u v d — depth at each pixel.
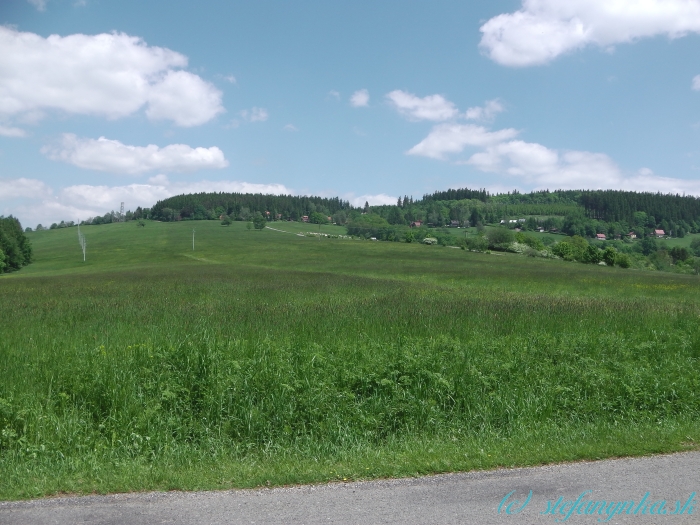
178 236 140.88
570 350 10.74
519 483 4.96
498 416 7.82
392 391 8.18
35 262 101.69
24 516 4.33
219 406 7.50
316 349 9.62
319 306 17.42
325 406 7.55
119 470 5.60
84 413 7.25
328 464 5.66
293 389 7.66
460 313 15.38
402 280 39.19
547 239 135.75
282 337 11.12
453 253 92.19
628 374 9.15
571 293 30.50
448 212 198.75
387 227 153.75
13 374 8.36
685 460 5.63
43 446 6.29
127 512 4.38
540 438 6.71
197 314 15.45
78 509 4.46
